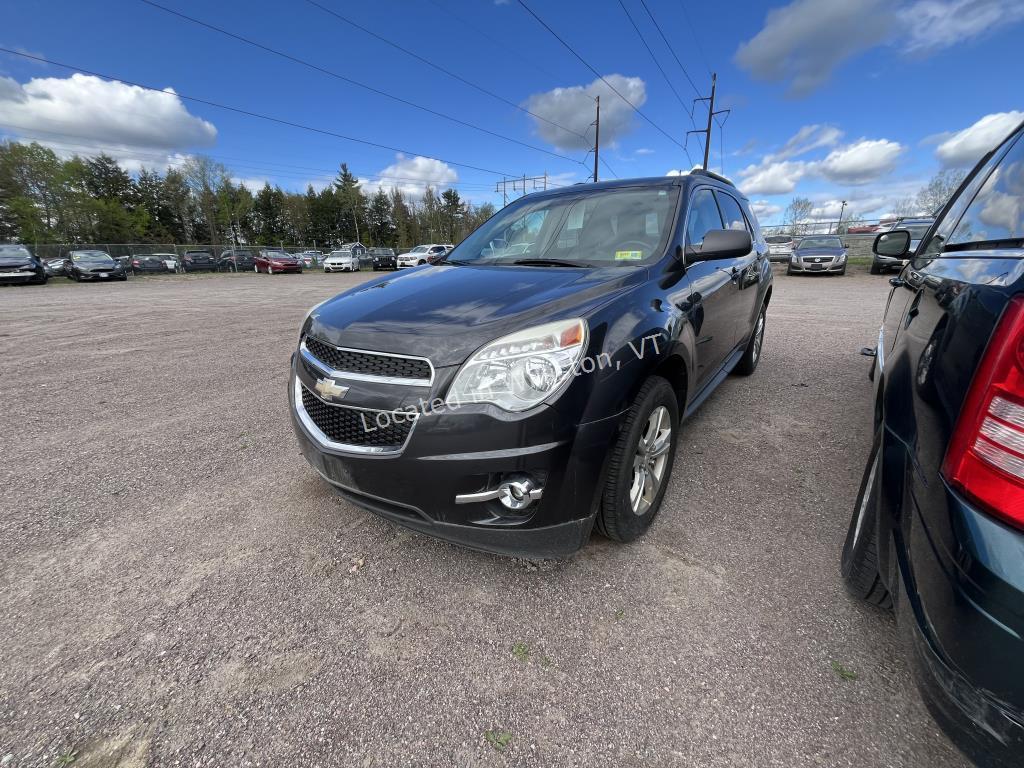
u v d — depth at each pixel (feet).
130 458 10.45
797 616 5.90
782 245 82.43
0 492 9.13
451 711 4.90
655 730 4.65
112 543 7.64
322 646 5.70
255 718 4.87
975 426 3.41
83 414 13.01
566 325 5.86
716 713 4.79
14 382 15.99
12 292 50.42
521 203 11.51
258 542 7.61
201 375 16.76
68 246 100.73
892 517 4.45
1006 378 3.27
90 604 6.41
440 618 6.07
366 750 4.54
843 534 7.47
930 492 3.77
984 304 3.79
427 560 7.11
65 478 9.62
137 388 15.29
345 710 4.93
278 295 46.75
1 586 6.73
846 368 16.56
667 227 8.84
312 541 7.61
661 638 5.67
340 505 8.59
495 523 5.80
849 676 5.12
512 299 6.69
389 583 6.68
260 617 6.15
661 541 7.38
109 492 9.11
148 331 25.43
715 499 8.50
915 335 5.42
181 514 8.39
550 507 5.76
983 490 3.32
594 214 9.74
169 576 6.90
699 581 6.55
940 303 4.89
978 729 3.29
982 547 3.21
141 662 5.53
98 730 4.76
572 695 5.02
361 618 6.10
